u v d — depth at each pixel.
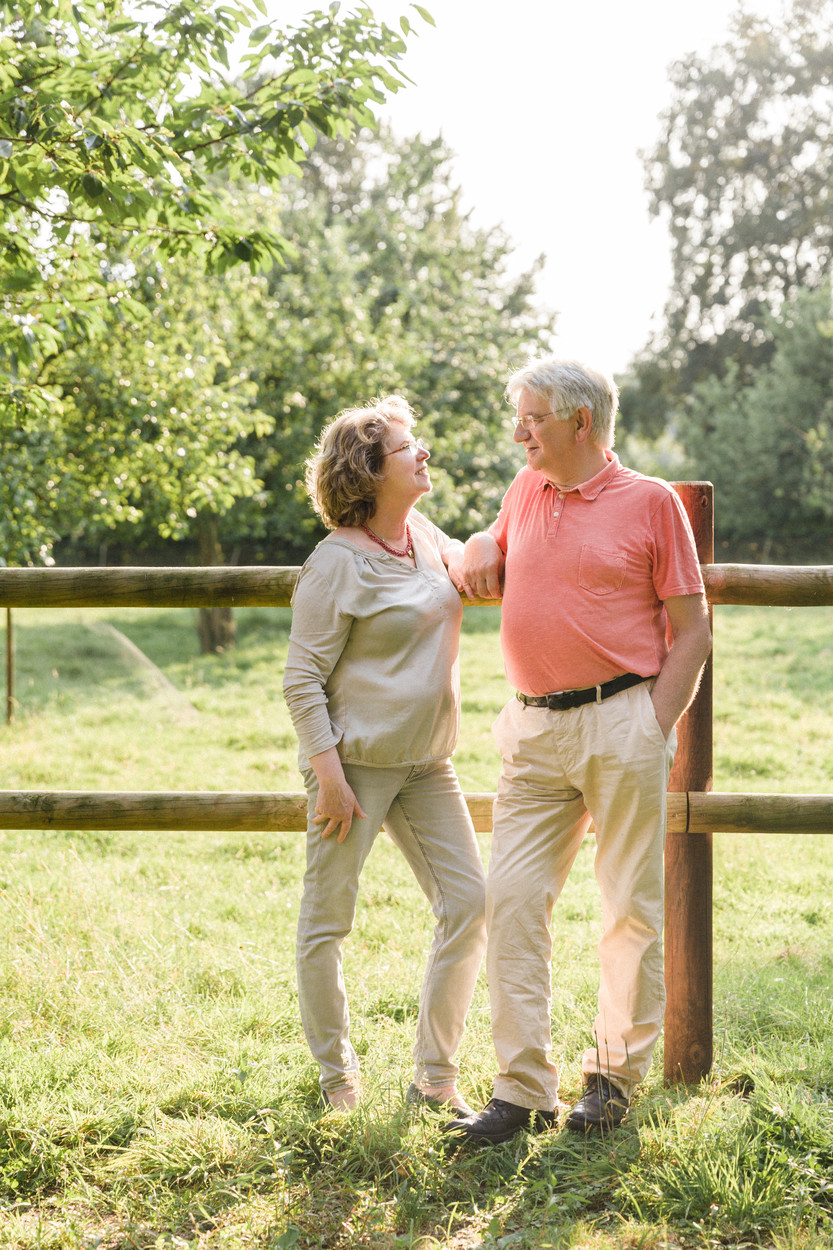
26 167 3.83
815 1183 2.20
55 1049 2.80
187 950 3.73
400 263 18.81
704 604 2.40
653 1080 2.72
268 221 12.94
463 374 16.47
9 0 4.10
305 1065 2.74
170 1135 2.40
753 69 30.22
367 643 2.39
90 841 5.55
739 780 6.52
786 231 30.05
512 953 2.43
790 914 4.35
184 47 4.10
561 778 2.43
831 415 22.44
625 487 2.37
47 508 9.96
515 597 2.42
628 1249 2.01
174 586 2.72
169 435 10.29
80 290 5.46
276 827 2.72
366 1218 2.09
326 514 2.47
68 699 9.98
